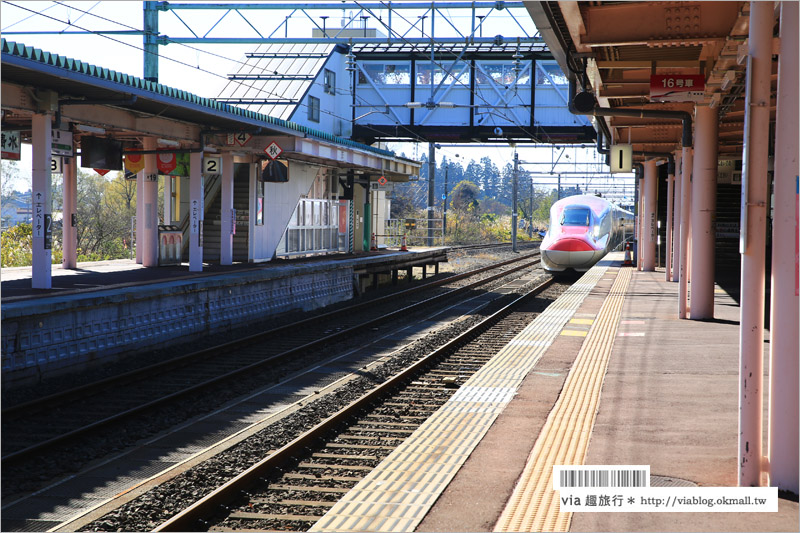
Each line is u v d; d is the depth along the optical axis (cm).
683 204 1695
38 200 1477
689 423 795
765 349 1206
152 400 1104
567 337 1436
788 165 562
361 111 3844
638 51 1251
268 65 3700
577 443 736
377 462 823
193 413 1034
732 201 3353
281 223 2630
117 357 1405
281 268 2156
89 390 1119
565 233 3338
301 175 2766
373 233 3716
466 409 902
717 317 1683
